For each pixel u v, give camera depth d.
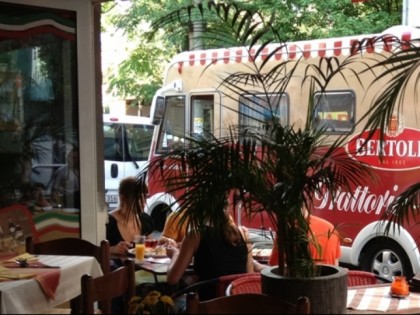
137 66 16.23
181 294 4.59
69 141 5.94
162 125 10.14
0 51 5.62
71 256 4.79
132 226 6.31
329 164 3.91
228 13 4.30
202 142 3.87
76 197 5.96
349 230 7.82
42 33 5.79
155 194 9.41
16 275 4.15
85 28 5.94
